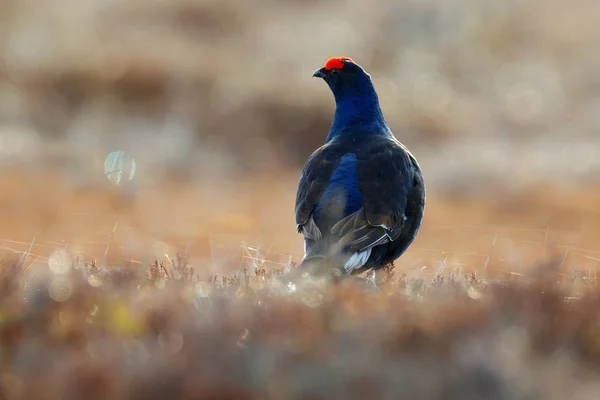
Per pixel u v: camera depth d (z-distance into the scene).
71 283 14.55
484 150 45.78
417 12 70.56
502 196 38.38
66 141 46.16
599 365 12.61
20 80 52.16
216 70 55.09
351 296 13.98
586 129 52.84
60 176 38.94
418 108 54.12
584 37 70.94
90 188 37.34
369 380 11.16
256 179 43.50
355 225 17.36
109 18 67.06
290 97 50.78
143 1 69.50
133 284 15.06
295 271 15.45
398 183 18.11
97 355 11.87
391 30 69.62
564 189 40.00
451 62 65.12
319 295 13.87
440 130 51.97
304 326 12.59
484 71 64.25
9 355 12.37
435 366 11.69
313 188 18.00
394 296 14.29
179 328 12.65
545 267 16.08
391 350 12.12
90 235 28.42
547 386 11.49
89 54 55.41
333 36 67.88
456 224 33.84
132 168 38.44
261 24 69.88
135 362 11.58
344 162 18.19
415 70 63.03
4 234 28.97
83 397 11.07
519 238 30.41
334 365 11.45
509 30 70.50
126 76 52.62
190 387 11.05
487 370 11.23
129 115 50.47
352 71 20.00
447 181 40.44
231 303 13.66
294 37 67.75
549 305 13.74
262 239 27.94
